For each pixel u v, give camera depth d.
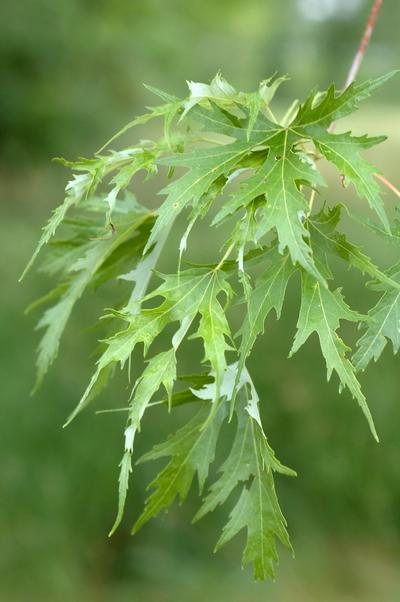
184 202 1.38
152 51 15.20
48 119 13.80
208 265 1.45
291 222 1.33
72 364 6.64
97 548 5.36
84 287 2.00
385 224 1.34
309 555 5.53
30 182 13.88
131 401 1.42
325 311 1.42
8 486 5.32
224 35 19.64
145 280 1.84
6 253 9.37
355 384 1.39
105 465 5.56
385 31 16.58
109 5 15.06
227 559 5.35
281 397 6.27
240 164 1.42
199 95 1.47
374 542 5.70
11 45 13.59
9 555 5.09
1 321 6.95
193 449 1.67
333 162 1.39
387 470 5.90
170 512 5.52
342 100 1.42
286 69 24.78
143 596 5.10
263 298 1.42
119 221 2.00
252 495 1.63
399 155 10.16
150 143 1.58
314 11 26.39
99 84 14.66
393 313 1.47
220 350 1.39
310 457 5.95
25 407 5.77
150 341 1.41
